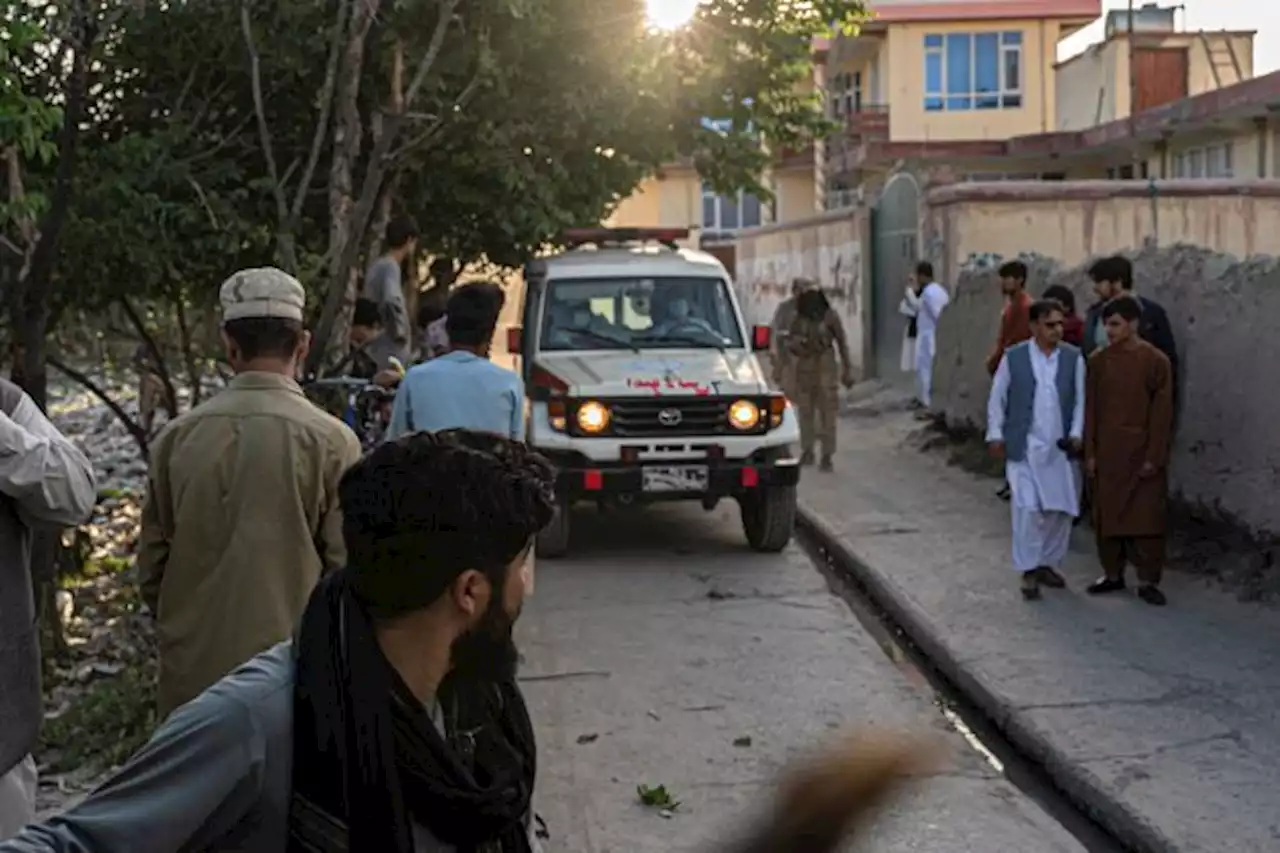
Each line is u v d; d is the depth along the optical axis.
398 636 2.05
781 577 9.98
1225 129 23.67
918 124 36.72
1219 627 8.06
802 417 14.17
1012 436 8.80
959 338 15.09
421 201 11.73
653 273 11.66
